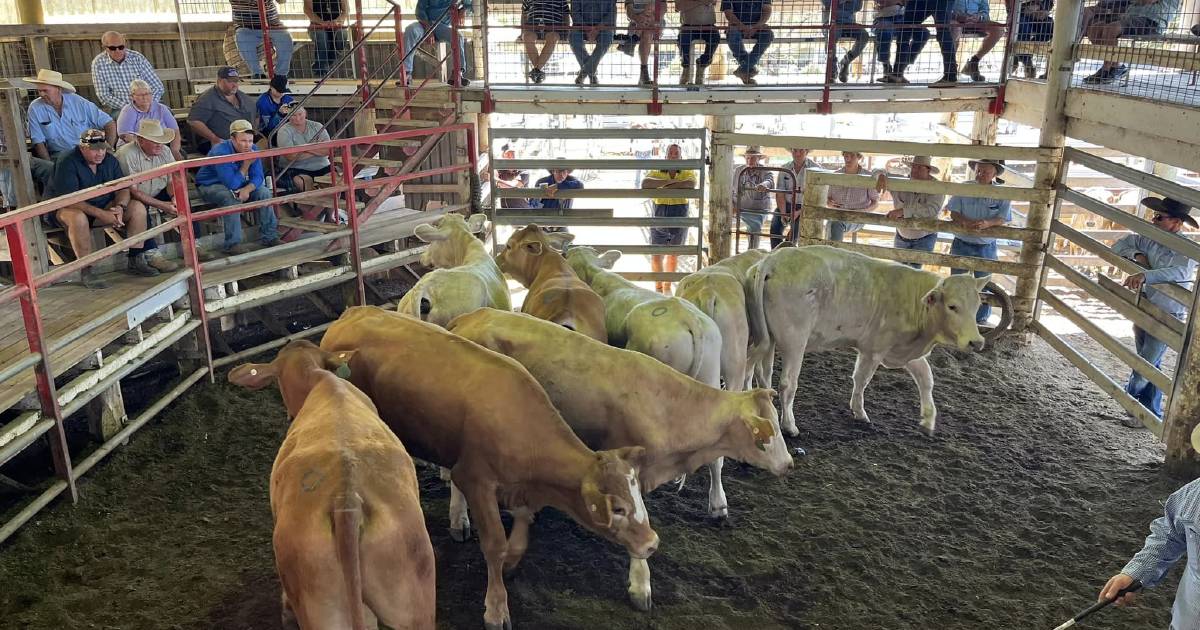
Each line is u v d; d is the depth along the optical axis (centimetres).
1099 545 548
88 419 620
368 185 840
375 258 879
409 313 596
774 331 658
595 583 492
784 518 567
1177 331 662
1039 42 954
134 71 945
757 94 972
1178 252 666
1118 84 815
